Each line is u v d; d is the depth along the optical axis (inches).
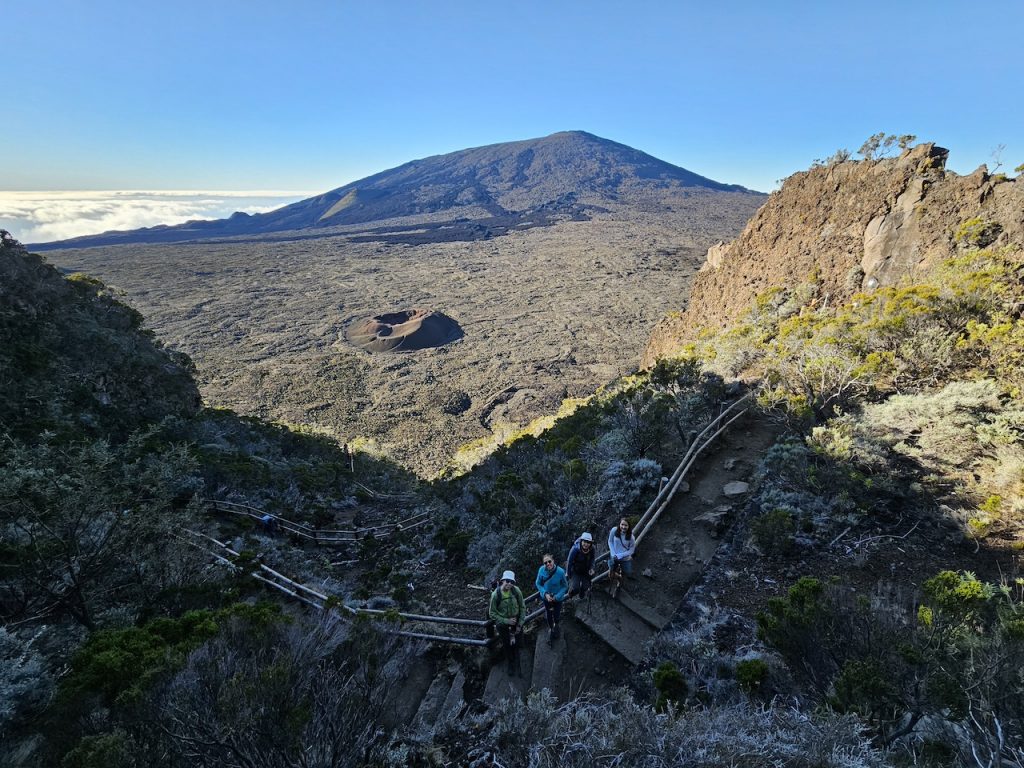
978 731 129.0
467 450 1362.0
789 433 399.2
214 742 133.5
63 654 213.6
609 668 223.5
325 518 637.9
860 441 324.5
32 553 247.0
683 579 272.8
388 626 245.8
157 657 160.6
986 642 143.3
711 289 1455.5
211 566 335.0
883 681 140.2
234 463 681.0
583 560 251.1
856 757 120.6
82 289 1014.4
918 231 817.5
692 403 482.0
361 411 3403.1
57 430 506.0
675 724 141.3
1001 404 336.2
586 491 383.2
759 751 124.5
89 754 122.9
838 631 167.0
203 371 4224.9
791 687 170.1
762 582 250.5
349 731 155.8
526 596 299.4
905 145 978.7
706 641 214.5
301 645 181.5
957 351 416.2
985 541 246.1
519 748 154.0
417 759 172.7
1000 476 273.3
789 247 1154.7
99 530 273.6
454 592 363.9
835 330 526.6
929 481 295.4
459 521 505.4
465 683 229.1
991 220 701.9
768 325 876.0
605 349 5044.3
